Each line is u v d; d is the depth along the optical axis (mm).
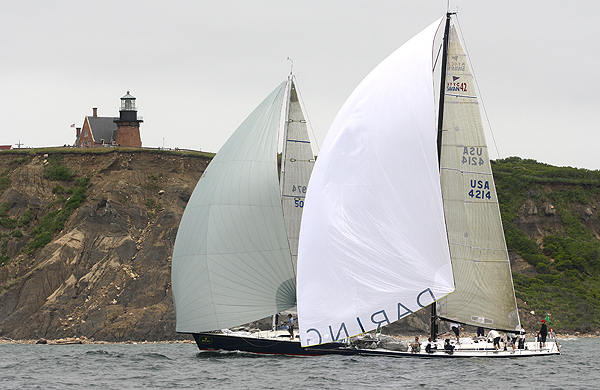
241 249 136000
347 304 115375
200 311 135250
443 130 131250
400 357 130125
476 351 129750
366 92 121938
